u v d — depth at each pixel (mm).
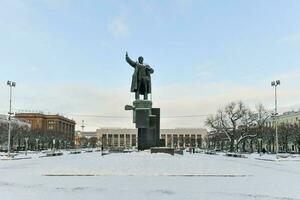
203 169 31750
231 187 21672
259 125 105812
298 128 102812
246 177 28516
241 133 111812
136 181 24562
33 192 19281
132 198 17266
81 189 20469
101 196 17875
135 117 49938
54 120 196000
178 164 34562
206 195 18312
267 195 18516
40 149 138750
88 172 29828
